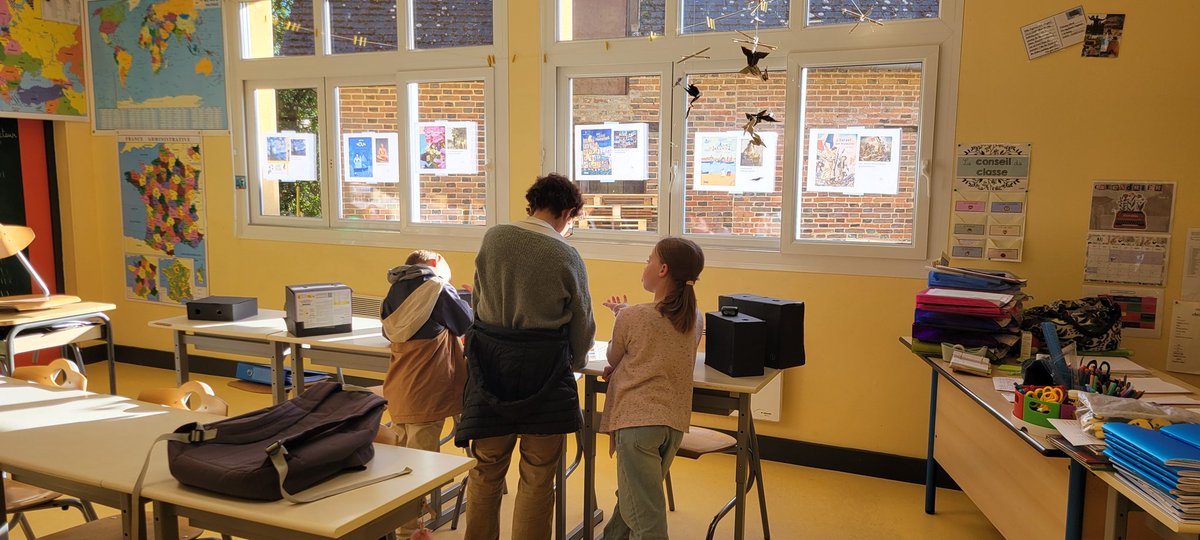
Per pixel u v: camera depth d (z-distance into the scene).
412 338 2.92
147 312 5.88
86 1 5.71
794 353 2.86
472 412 2.44
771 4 3.96
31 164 5.65
